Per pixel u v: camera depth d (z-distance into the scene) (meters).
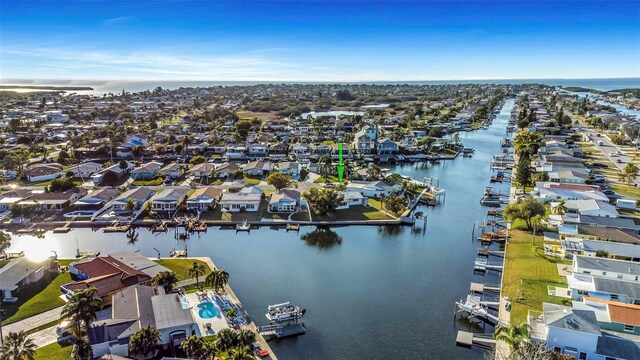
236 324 64.81
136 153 182.38
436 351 61.91
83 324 58.91
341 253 95.00
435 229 109.69
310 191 119.00
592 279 72.31
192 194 126.56
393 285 80.44
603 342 55.25
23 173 148.75
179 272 81.69
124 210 116.06
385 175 155.88
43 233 104.75
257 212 116.56
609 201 122.31
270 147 198.62
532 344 54.16
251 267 87.25
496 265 87.88
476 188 147.50
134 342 54.12
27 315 65.56
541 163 166.25
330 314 70.50
